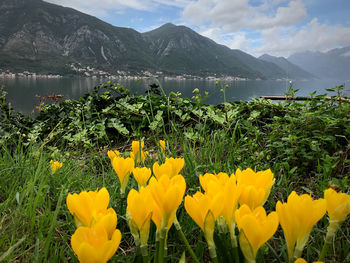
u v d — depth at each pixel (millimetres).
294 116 3402
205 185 718
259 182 719
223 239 729
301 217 570
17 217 1244
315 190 1936
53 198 1735
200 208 601
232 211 640
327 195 620
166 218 604
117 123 4148
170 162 985
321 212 556
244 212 560
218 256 774
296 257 586
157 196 593
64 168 2287
